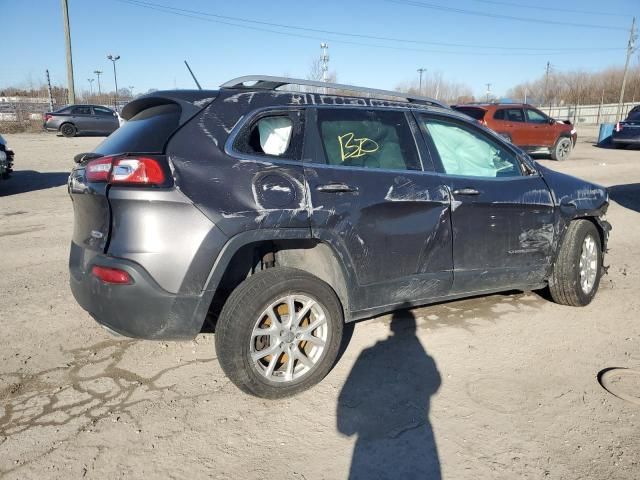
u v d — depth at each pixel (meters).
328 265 3.29
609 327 4.12
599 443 2.70
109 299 2.79
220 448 2.67
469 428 2.83
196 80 3.60
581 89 68.06
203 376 3.38
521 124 16.39
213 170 2.86
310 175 3.13
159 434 2.77
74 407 3.01
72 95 28.22
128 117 3.55
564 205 4.21
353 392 3.19
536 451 2.64
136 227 2.73
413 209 3.47
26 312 4.35
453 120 3.95
